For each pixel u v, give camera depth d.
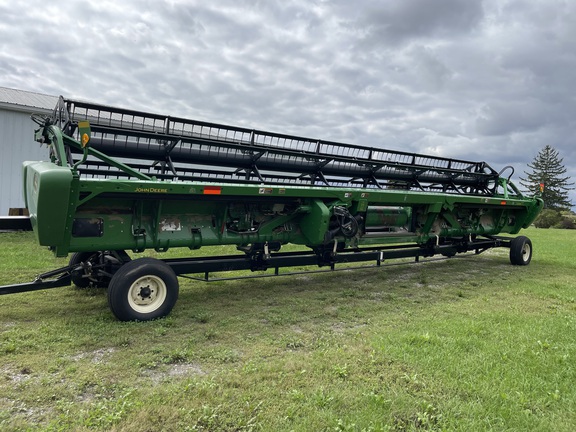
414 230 7.77
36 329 4.25
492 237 10.27
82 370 3.38
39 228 4.19
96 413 2.71
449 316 5.18
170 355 3.71
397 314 5.28
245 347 4.05
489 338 4.32
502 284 7.34
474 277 8.04
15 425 2.58
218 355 3.79
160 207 5.05
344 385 3.18
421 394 3.08
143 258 4.71
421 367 3.53
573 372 3.53
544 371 3.54
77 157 6.20
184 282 6.72
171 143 6.04
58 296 5.49
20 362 3.50
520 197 10.06
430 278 7.75
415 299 6.12
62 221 4.26
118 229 4.91
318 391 3.04
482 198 8.59
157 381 3.26
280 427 2.61
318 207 6.00
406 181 9.02
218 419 2.68
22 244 9.23
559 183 61.03
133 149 5.88
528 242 9.80
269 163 7.12
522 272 8.78
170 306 4.77
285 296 6.07
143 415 2.68
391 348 3.91
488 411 2.88
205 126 6.38
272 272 7.78
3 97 12.73
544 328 4.68
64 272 5.29
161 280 4.71
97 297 5.48
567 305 5.90
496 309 5.57
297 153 7.13
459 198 8.09
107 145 5.67
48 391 3.02
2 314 4.73
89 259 5.62
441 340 4.19
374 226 7.45
